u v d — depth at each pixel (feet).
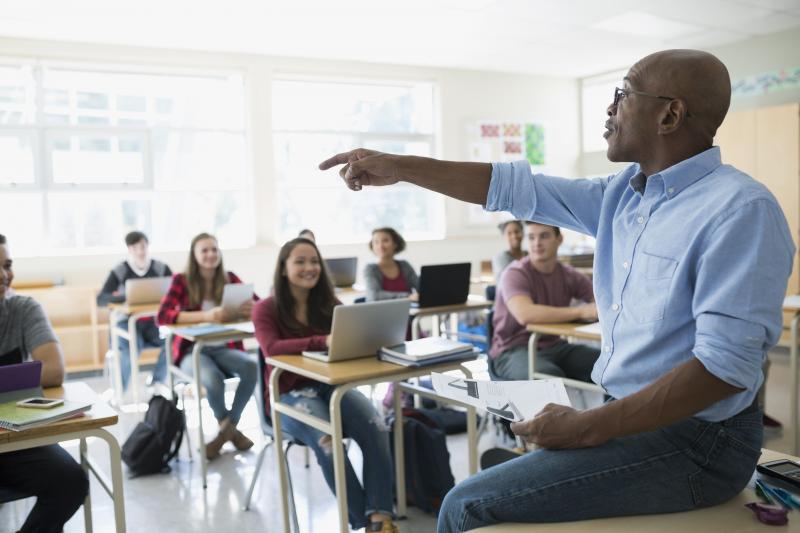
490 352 10.89
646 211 3.82
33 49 19.40
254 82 22.33
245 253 22.03
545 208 4.56
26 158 19.67
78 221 20.51
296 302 9.04
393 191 25.45
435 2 17.76
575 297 10.81
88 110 20.49
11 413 5.55
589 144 28.66
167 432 10.66
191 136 21.84
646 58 3.78
